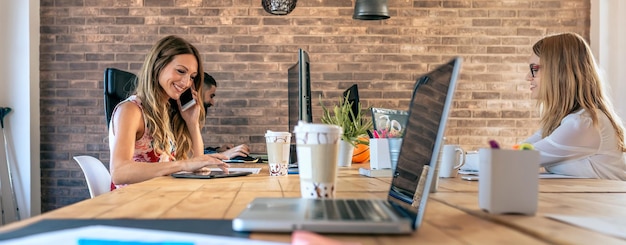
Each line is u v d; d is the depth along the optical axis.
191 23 5.15
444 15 5.20
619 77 4.99
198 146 2.79
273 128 5.18
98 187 2.38
